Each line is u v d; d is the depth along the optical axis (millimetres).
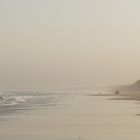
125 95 148000
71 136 30750
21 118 47812
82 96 143625
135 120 43250
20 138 30016
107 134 31609
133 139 28797
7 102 95125
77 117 48500
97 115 50844
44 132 33375
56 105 78875
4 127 37531
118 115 50250
